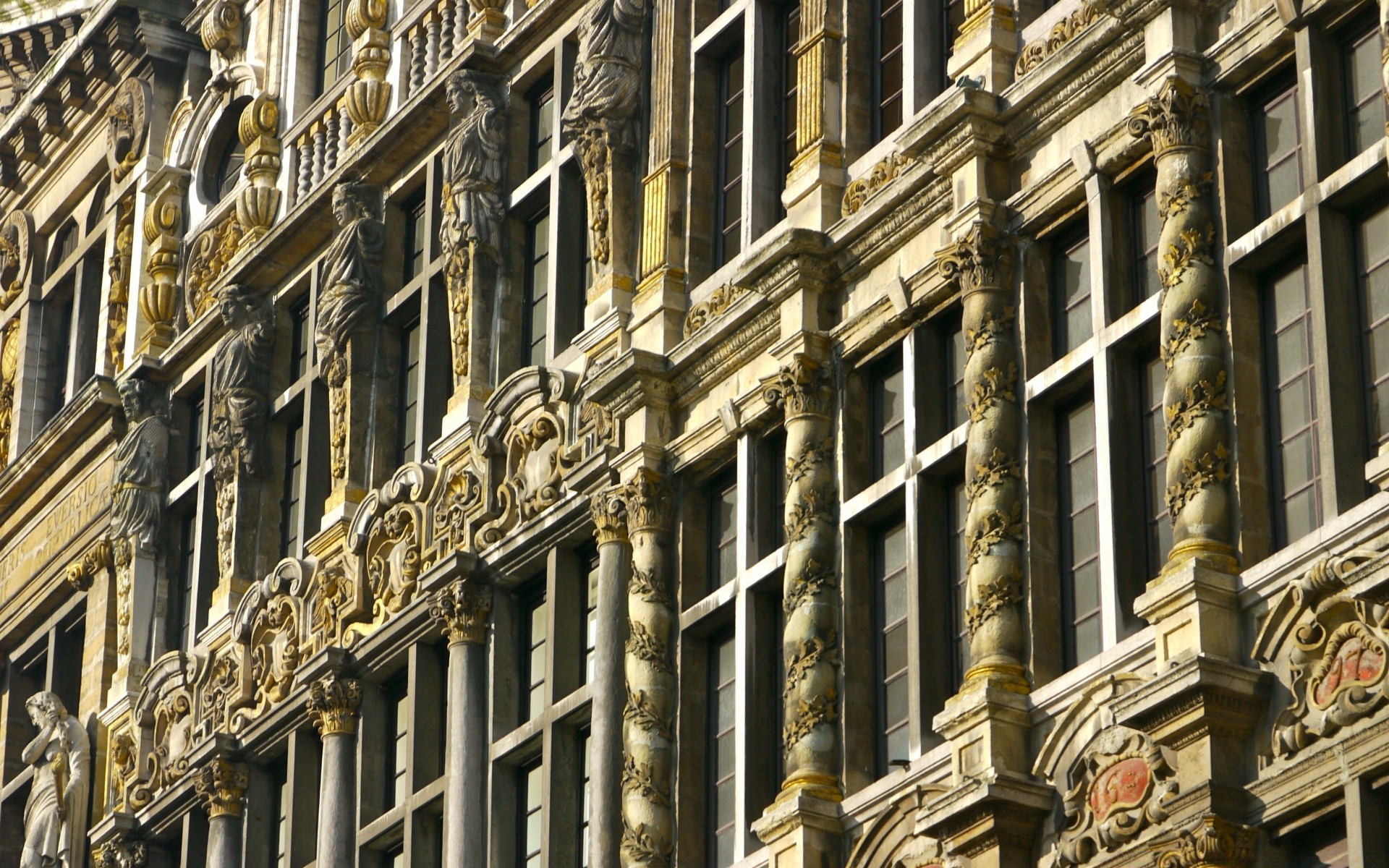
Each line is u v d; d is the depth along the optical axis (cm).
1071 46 5169
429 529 6638
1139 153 5031
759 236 5900
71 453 8331
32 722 8438
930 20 5650
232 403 7469
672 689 5738
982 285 5200
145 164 8306
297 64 7769
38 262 8906
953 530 5275
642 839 5609
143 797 7475
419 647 6562
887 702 5325
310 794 6894
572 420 6262
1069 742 4819
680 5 6278
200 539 7612
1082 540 5012
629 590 5888
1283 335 4753
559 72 6681
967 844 4853
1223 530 4669
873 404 5528
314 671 6762
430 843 6406
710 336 5809
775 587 5600
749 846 5431
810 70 5788
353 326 7081
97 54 8538
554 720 6081
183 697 7394
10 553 8625
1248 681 4512
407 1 7325
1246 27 4878
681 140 6162
